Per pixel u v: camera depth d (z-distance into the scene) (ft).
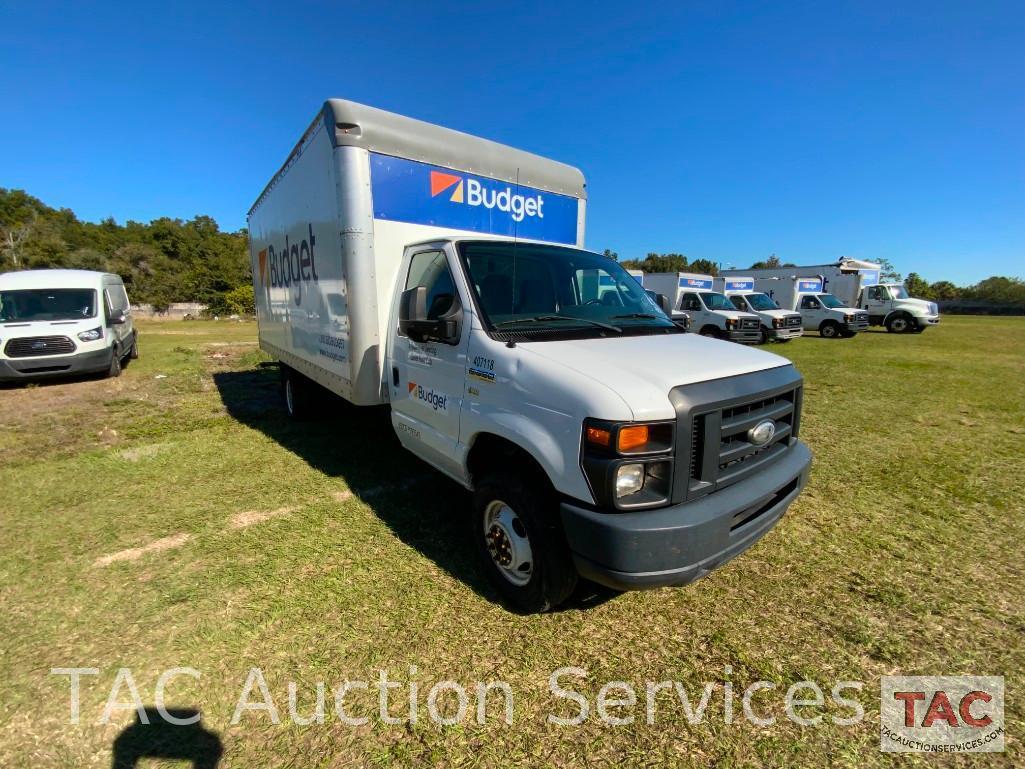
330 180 13.73
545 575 8.64
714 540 7.57
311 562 11.30
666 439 7.61
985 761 6.70
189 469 17.20
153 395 30.19
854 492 15.12
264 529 12.85
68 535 12.57
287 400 24.06
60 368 33.09
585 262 13.33
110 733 7.02
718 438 8.05
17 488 15.52
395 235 13.65
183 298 201.26
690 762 6.69
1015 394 28.86
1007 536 12.46
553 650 8.67
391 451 19.16
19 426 22.84
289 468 17.29
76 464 17.66
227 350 55.31
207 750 6.79
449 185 14.58
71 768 6.52
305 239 16.85
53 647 8.67
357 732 7.07
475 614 9.56
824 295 72.64
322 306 15.78
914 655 8.56
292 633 9.02
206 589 10.30
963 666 8.31
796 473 9.34
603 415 7.41
